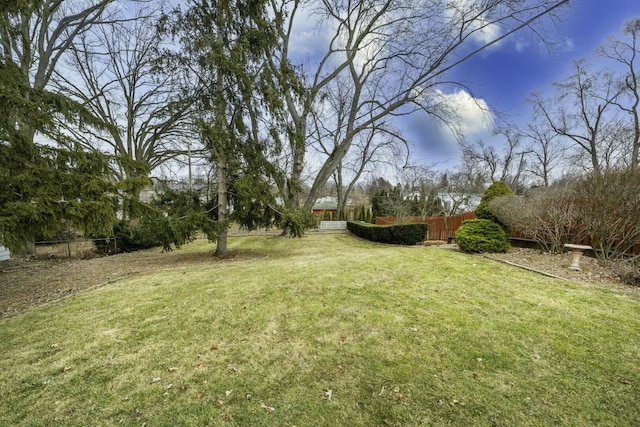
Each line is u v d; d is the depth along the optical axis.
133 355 2.61
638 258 5.14
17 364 2.48
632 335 2.74
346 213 31.39
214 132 7.16
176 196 7.81
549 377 2.18
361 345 2.71
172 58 7.61
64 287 4.96
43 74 9.55
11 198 3.89
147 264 7.16
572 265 5.10
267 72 7.66
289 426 1.79
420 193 24.84
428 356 2.50
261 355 2.58
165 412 1.92
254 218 8.44
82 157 4.34
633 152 16.58
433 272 5.09
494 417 1.82
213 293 4.30
